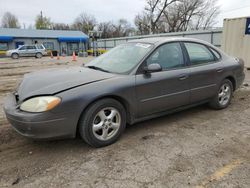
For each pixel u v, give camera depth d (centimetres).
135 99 340
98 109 308
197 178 253
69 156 302
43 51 2856
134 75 341
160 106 373
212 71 437
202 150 313
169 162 284
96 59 434
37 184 246
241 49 1030
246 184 242
